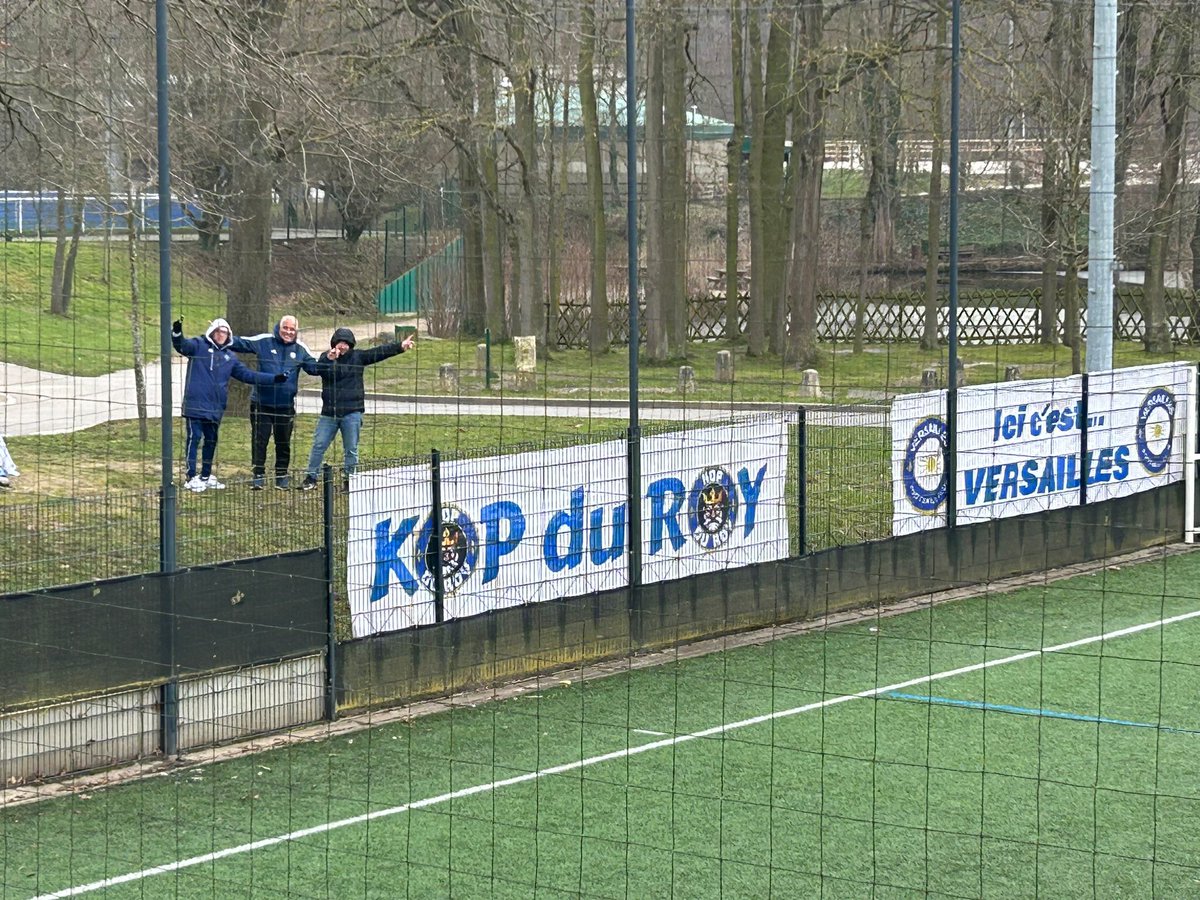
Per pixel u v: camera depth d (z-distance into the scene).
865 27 31.83
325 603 11.95
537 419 22.42
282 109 19.64
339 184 26.08
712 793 10.19
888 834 9.41
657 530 14.02
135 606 10.87
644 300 36.34
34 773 10.45
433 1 26.88
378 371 26.19
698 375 30.66
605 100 40.53
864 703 12.27
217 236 24.45
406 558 12.41
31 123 21.00
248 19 18.80
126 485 16.50
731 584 14.58
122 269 31.42
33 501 15.30
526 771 10.70
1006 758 10.87
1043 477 17.12
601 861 9.01
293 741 11.47
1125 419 17.92
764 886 8.61
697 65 43.44
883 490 15.80
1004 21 31.05
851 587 15.45
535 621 13.25
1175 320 37.78
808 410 16.36
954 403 16.12
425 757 11.04
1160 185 33.06
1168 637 14.21
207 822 9.74
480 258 30.16
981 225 42.78
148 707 11.02
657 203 32.72
